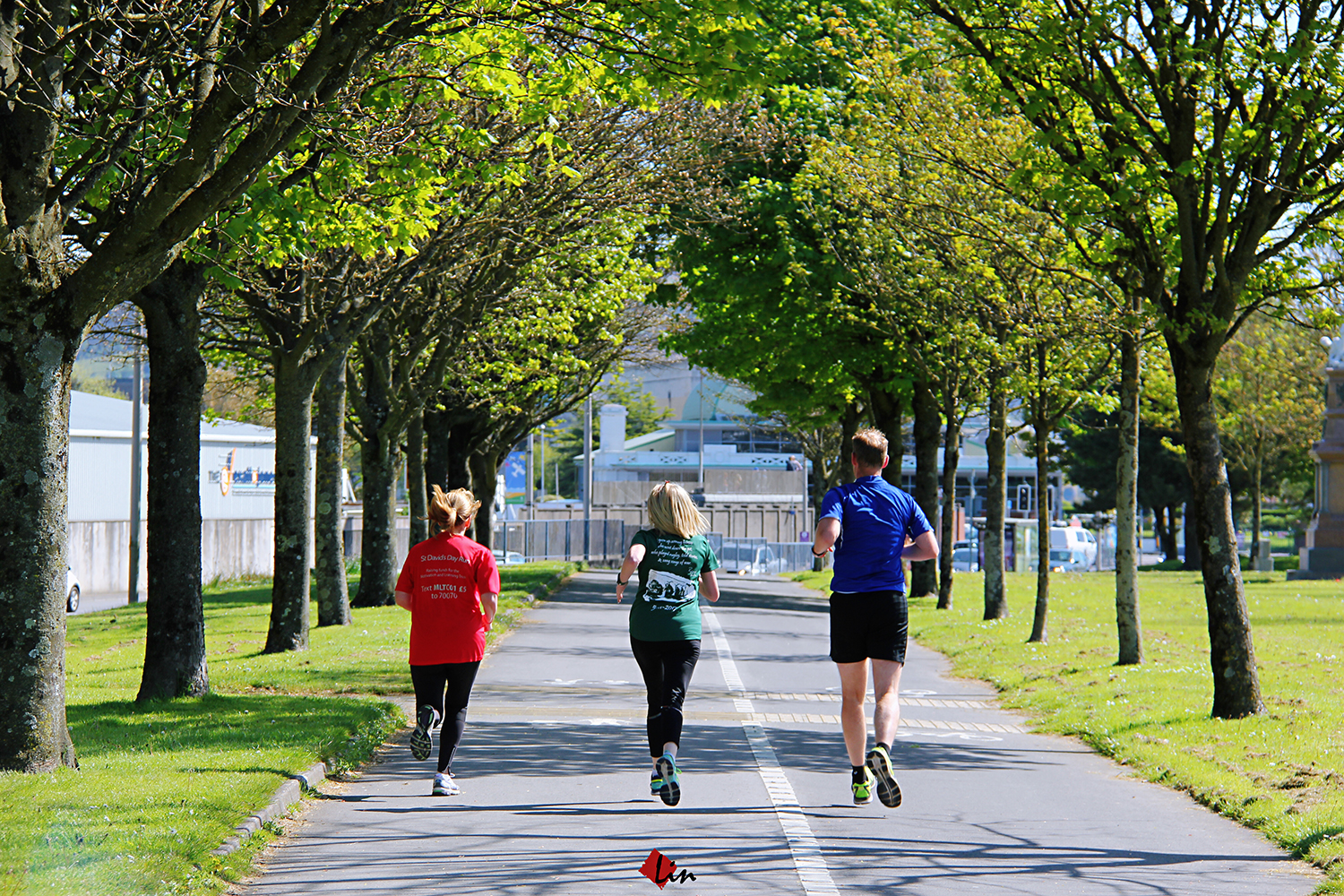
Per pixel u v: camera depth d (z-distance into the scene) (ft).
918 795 81.41
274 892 57.21
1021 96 120.67
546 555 494.59
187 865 57.36
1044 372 183.01
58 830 61.57
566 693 128.47
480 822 71.26
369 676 134.21
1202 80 108.06
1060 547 535.60
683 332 312.29
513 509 655.35
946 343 215.51
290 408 158.20
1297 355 436.35
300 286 153.07
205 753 84.43
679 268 272.92
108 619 252.01
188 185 76.02
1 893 51.29
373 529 230.07
